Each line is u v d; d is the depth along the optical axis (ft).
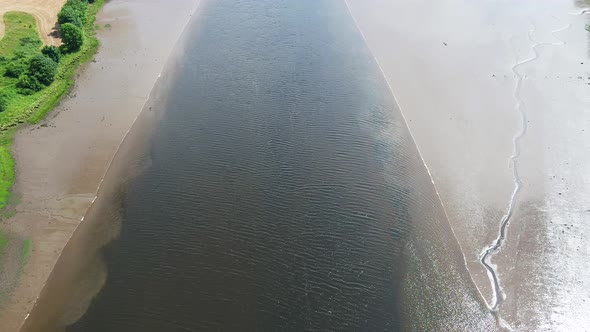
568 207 146.61
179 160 164.55
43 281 126.00
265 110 188.75
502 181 155.43
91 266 129.49
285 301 120.06
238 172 159.33
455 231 139.74
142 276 126.31
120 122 182.19
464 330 116.06
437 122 181.37
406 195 150.82
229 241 135.44
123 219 142.72
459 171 159.43
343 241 135.95
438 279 126.82
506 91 199.11
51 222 141.79
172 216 143.43
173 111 188.44
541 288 124.36
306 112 187.93
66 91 200.23
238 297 120.88
